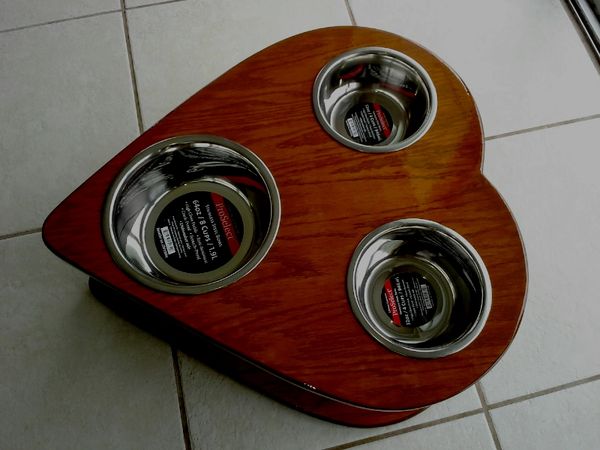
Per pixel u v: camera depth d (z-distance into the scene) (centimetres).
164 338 83
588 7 110
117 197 66
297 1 109
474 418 82
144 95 101
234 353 60
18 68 103
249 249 70
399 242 69
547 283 90
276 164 68
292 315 61
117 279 62
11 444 79
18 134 97
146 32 106
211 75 103
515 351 86
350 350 60
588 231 93
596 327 87
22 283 87
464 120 71
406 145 69
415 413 80
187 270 69
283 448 79
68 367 83
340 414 79
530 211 94
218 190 74
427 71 74
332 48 75
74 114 99
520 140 99
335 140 69
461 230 65
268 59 74
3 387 81
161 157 69
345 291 62
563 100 103
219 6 108
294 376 59
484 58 106
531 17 109
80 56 104
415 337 67
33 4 108
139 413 80
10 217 91
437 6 109
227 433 80
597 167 98
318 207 66
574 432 82
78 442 79
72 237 63
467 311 66
